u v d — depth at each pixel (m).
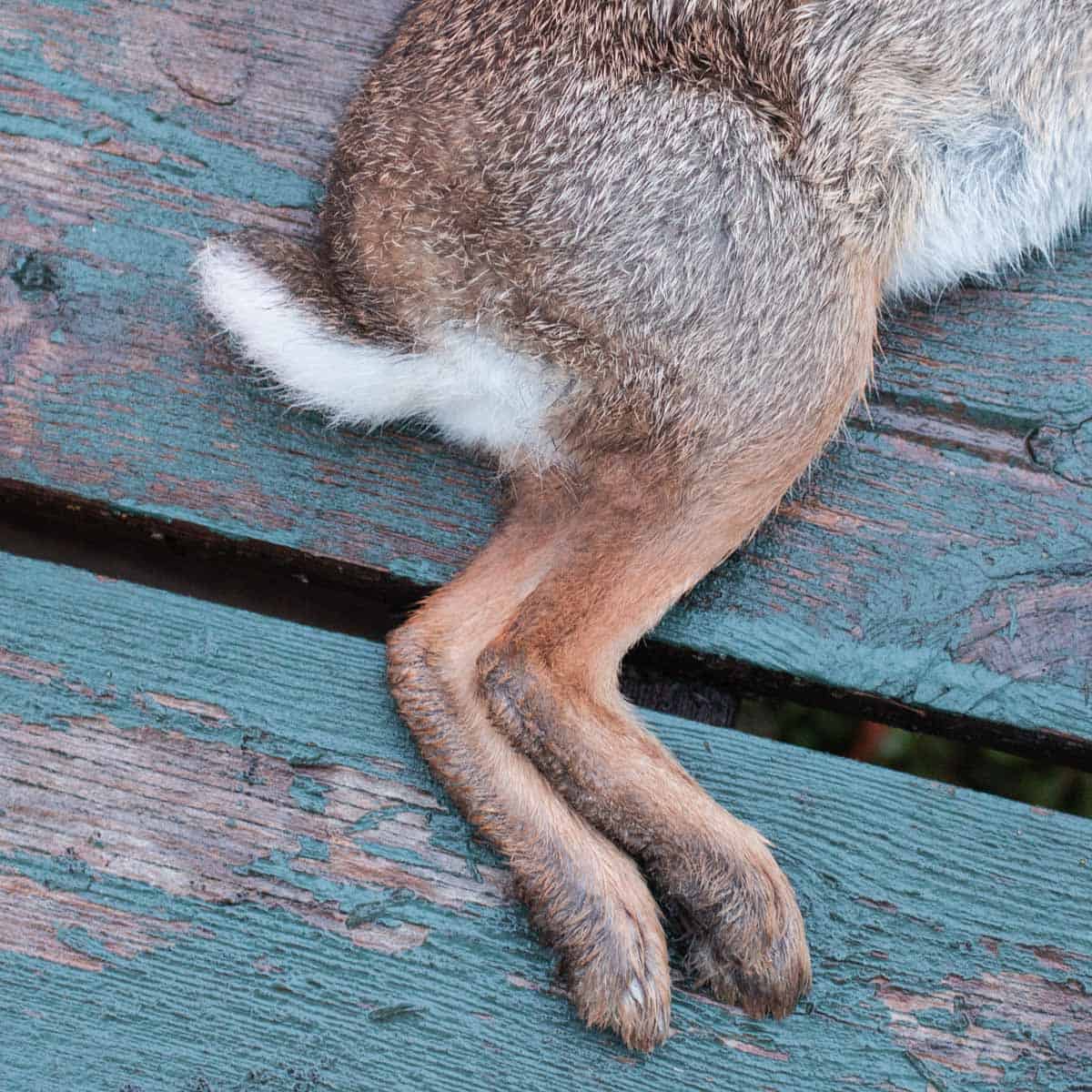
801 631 1.05
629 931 1.02
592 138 1.02
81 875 1.03
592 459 1.03
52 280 1.05
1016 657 1.04
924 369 1.05
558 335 1.02
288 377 1.03
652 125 1.02
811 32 1.03
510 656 1.03
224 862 1.03
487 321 1.02
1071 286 1.06
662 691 1.06
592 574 1.03
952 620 1.05
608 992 1.02
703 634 1.04
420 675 1.03
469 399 1.03
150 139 1.06
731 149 1.03
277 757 1.04
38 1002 1.02
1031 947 1.03
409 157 1.03
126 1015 1.03
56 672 1.04
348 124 1.04
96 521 1.05
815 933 1.03
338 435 1.05
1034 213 1.05
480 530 1.05
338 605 1.06
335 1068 1.03
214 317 1.04
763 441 1.03
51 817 1.03
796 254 1.03
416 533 1.05
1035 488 1.05
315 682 1.04
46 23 1.06
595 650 1.03
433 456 1.05
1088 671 1.04
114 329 1.05
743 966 1.02
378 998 1.03
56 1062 1.02
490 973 1.03
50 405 1.05
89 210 1.05
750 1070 1.03
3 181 1.05
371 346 1.03
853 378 1.04
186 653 1.04
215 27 1.06
